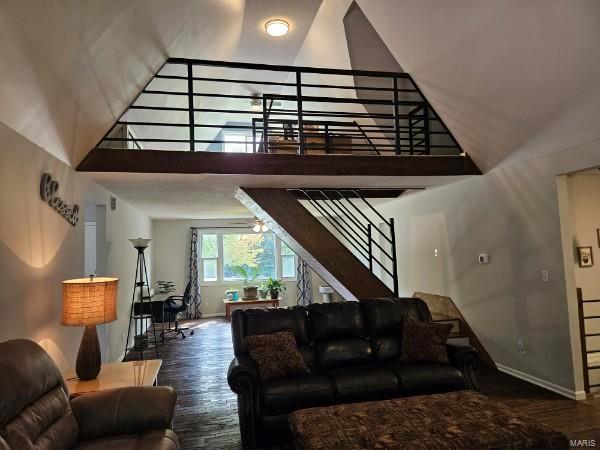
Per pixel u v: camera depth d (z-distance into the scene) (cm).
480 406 243
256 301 869
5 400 160
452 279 529
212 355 567
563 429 302
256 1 454
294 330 356
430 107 448
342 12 445
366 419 229
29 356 192
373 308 381
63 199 323
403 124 582
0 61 182
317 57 560
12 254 233
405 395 314
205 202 594
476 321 484
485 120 391
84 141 329
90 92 279
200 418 345
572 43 271
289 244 513
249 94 741
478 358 334
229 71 603
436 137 534
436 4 328
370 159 419
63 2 186
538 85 317
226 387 428
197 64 392
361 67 520
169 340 669
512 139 388
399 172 428
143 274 733
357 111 608
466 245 499
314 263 491
